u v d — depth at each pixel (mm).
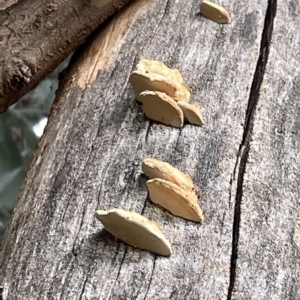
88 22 468
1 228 695
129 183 312
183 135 351
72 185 313
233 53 437
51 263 268
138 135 349
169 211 296
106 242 277
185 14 485
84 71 428
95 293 254
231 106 381
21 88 418
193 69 417
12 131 756
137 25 474
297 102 391
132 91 390
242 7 501
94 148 340
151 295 254
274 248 281
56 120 380
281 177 325
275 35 461
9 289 259
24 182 338
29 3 435
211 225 292
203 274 265
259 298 258
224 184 317
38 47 430
